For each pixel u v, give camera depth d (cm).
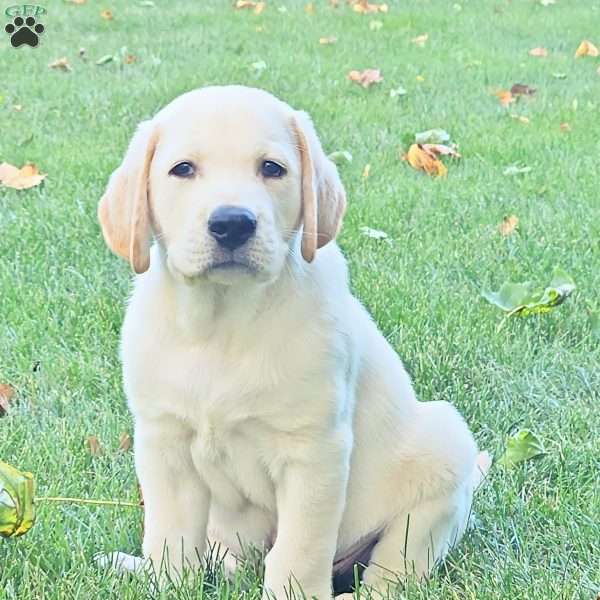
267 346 350
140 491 427
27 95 1050
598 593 365
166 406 360
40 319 581
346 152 845
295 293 355
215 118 348
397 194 775
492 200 773
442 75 1141
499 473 450
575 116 991
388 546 392
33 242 684
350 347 366
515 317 584
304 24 1396
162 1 1553
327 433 355
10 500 357
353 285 614
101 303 596
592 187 805
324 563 362
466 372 536
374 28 1376
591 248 685
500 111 1005
